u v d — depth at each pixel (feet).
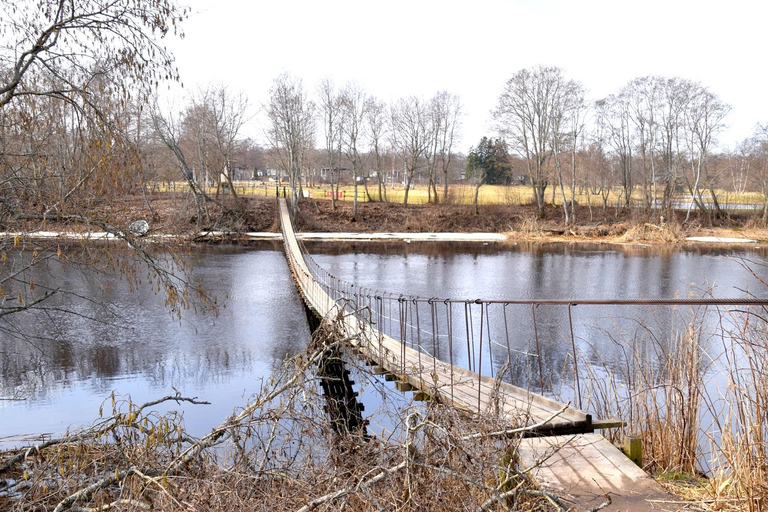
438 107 194.29
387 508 13.21
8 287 34.58
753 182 166.81
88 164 26.37
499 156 210.18
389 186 306.76
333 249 136.36
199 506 13.91
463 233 168.66
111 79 26.76
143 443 18.48
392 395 28.99
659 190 192.24
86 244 28.48
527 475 15.46
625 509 14.94
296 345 57.93
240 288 87.30
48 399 42.47
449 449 14.12
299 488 14.97
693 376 19.85
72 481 17.22
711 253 125.49
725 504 14.83
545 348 53.83
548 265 110.63
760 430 14.67
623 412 24.66
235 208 153.28
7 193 27.50
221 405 41.04
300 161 188.14
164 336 59.82
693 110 165.78
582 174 184.55
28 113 26.78
